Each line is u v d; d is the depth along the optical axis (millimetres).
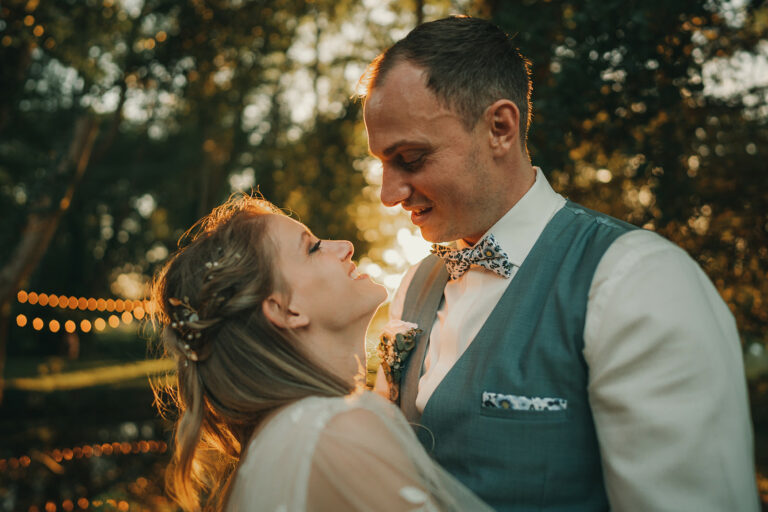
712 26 3342
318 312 1576
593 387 1270
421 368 1682
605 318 1269
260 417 1514
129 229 22703
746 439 1201
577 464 1318
